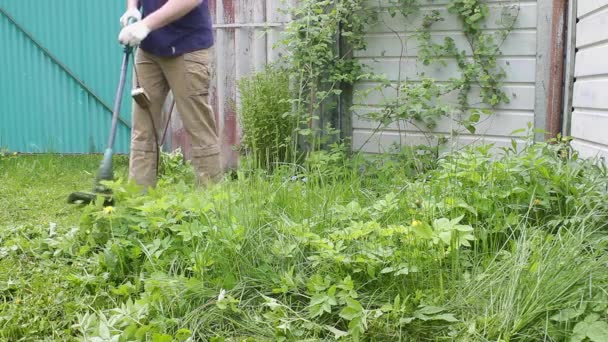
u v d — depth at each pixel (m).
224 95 6.01
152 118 3.97
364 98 5.50
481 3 5.01
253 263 2.64
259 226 2.81
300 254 2.66
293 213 3.04
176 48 3.92
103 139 6.74
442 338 2.21
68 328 2.36
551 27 4.73
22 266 2.93
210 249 2.63
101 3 6.57
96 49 6.63
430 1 5.20
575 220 2.78
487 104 5.09
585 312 2.14
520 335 2.13
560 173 3.21
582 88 4.22
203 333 2.32
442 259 2.58
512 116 5.01
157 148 4.10
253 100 5.40
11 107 6.82
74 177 5.39
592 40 3.95
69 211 4.13
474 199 3.04
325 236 2.81
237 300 2.35
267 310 2.45
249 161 3.57
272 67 5.60
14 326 2.34
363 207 3.35
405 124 5.37
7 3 6.70
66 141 6.80
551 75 4.76
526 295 2.24
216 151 4.16
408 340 2.23
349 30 5.49
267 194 3.14
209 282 2.55
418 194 3.14
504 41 4.95
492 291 2.38
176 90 4.01
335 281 2.52
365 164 4.95
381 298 2.46
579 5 4.34
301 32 5.45
